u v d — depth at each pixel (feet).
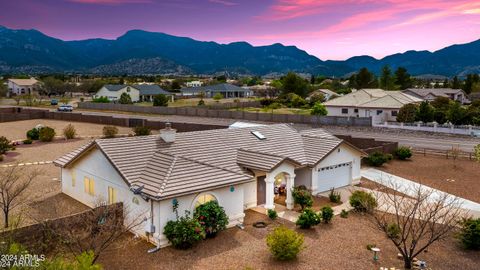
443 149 135.33
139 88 372.79
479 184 93.56
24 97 340.39
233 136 87.45
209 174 64.95
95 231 56.44
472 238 57.06
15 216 67.15
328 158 86.89
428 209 72.43
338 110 221.25
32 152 131.64
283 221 68.85
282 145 89.86
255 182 76.38
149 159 69.82
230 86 428.15
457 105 186.80
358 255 55.16
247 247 57.62
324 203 79.61
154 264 52.01
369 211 62.80
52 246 53.16
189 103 341.41
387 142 129.39
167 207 57.72
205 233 59.36
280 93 393.70
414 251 56.80
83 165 75.61
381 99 214.07
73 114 223.71
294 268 51.03
